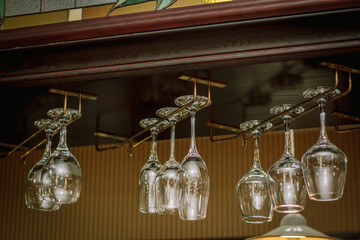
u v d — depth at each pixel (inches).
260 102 65.8
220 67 56.6
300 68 56.7
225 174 246.7
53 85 61.5
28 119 72.0
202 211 61.6
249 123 72.0
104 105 67.2
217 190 246.4
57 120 71.0
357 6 51.5
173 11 55.4
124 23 56.5
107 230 253.8
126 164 256.4
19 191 260.8
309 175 59.7
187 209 61.2
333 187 58.7
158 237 249.6
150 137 74.2
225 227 244.4
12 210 261.0
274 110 67.8
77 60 59.7
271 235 118.3
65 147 68.7
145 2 59.7
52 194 65.9
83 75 59.9
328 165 58.9
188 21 54.9
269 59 55.2
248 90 62.4
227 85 61.0
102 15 60.9
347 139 236.8
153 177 70.4
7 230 259.6
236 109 68.1
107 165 258.2
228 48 55.8
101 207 256.1
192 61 56.8
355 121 72.6
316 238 117.9
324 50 53.8
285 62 55.3
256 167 68.6
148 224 251.3
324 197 58.9
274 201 63.7
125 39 57.2
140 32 56.6
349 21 52.6
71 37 58.1
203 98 64.6
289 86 61.1
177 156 247.4
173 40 56.5
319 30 53.5
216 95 63.8
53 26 58.6
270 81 59.9
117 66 58.9
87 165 259.4
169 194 66.7
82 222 256.5
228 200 245.1
